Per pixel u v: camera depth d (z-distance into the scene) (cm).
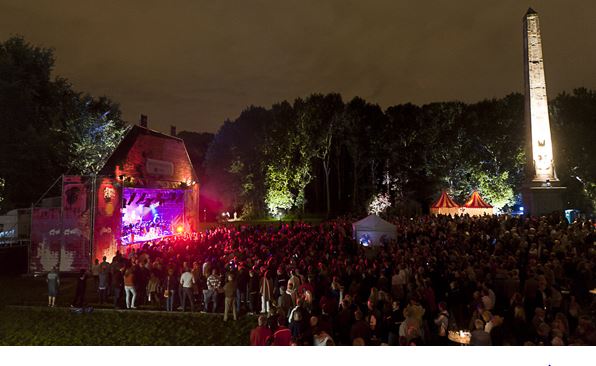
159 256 1847
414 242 2202
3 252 2377
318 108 5425
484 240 2127
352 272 1434
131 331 1406
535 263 1420
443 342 999
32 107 3503
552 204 3603
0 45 3681
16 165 3139
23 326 1466
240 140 5828
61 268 2322
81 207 2345
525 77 3812
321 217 5247
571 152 4572
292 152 5128
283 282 1480
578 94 4928
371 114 5850
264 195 5288
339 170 5984
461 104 5462
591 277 1375
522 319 974
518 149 4909
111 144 4134
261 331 939
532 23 3747
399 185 5547
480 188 4909
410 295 1139
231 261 1681
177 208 3409
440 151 5241
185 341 1309
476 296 1102
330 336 941
